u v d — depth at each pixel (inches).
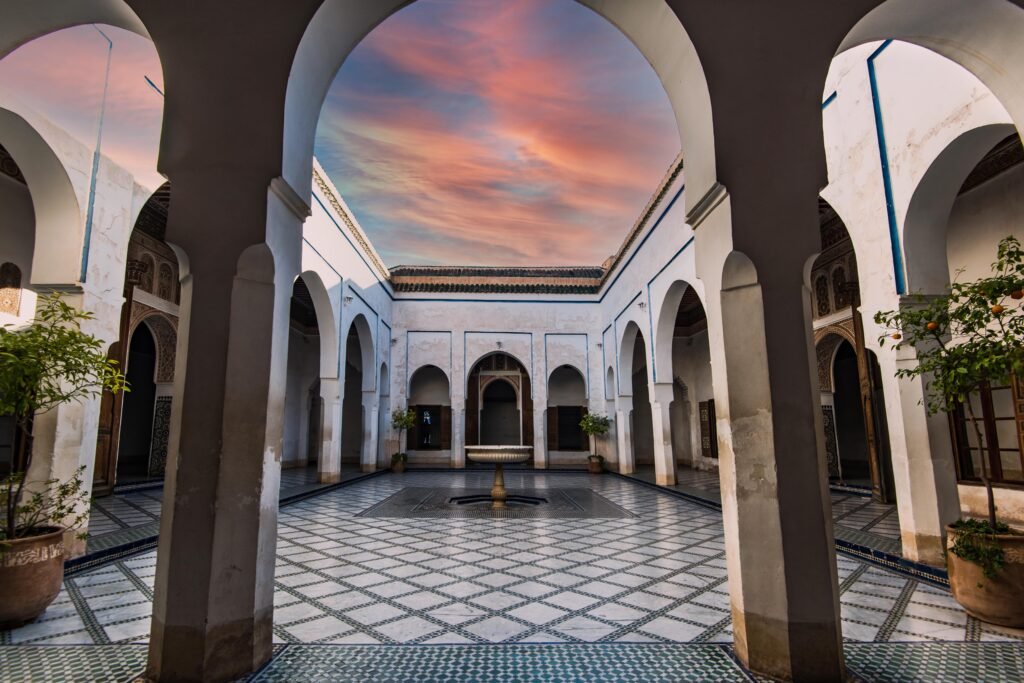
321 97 95.7
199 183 80.4
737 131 84.0
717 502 253.4
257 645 77.8
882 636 93.1
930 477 135.3
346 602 113.1
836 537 169.6
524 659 83.1
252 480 78.0
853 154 158.2
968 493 190.9
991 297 96.8
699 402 472.1
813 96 85.1
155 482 311.3
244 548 76.6
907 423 139.6
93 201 153.0
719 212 86.0
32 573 97.3
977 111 119.1
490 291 494.3
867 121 151.9
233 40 82.8
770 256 81.9
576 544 173.2
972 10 93.0
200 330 78.2
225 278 79.1
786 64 85.6
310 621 101.0
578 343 491.8
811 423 78.8
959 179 133.4
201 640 71.8
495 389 568.7
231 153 80.7
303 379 487.2
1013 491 175.8
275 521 83.1
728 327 84.2
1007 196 188.9
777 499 77.2
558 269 522.3
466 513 237.0
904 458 139.9
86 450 147.1
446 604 111.7
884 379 146.5
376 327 428.5
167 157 81.0
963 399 103.3
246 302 80.1
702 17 86.0
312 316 490.6
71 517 140.6
